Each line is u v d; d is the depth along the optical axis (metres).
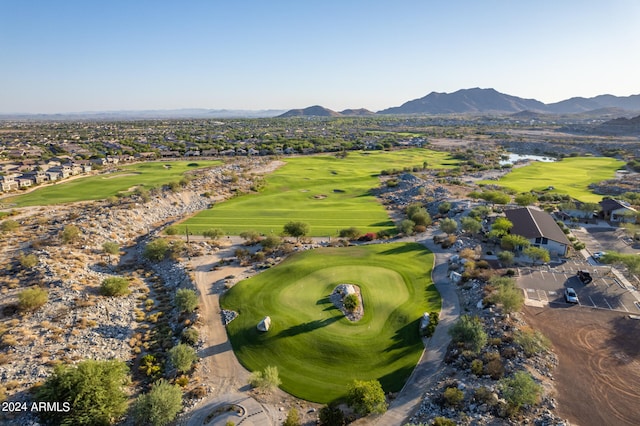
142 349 50.53
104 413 36.59
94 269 71.75
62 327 51.75
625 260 59.22
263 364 46.09
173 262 74.81
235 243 83.62
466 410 35.78
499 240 76.31
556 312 51.44
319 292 59.19
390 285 61.03
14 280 62.50
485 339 43.16
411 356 45.47
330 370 44.53
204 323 54.47
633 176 145.38
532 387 34.84
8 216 102.62
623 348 43.81
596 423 33.53
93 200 121.38
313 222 98.94
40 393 37.56
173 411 36.91
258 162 180.75
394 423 36.25
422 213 92.81
